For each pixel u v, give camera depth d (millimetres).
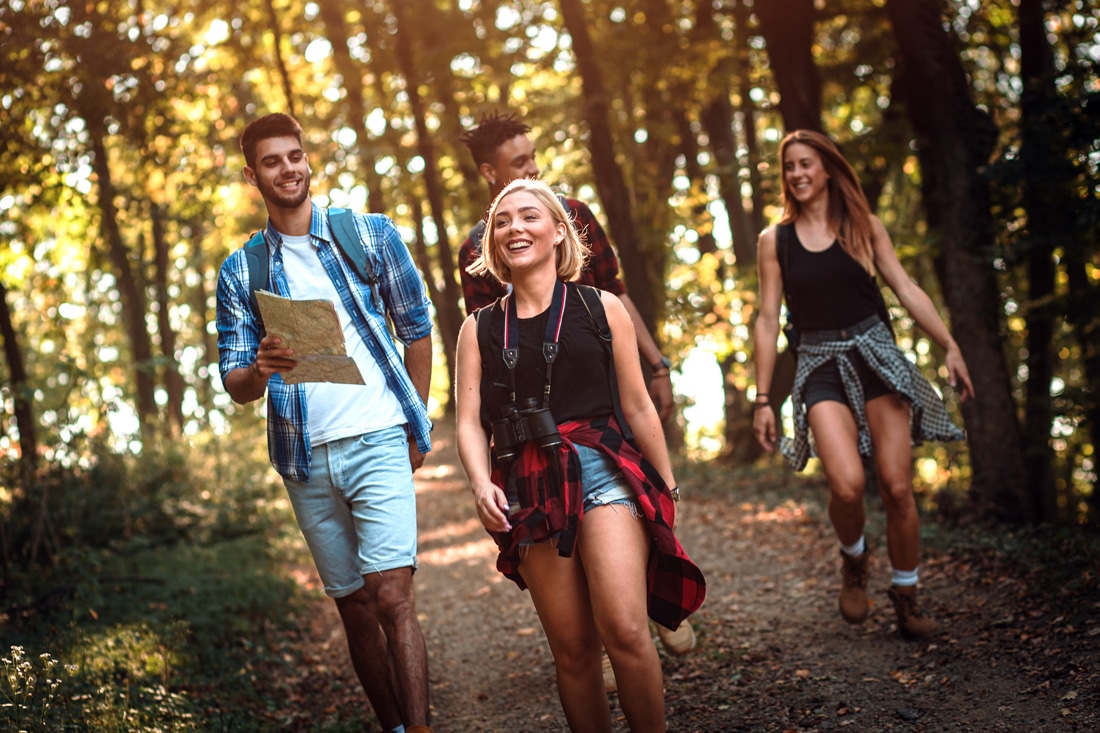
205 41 14555
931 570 5551
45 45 9133
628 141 15320
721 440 21625
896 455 4410
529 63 15414
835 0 13234
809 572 6113
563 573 3109
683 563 3078
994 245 8516
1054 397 11758
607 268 4492
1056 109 7961
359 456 3623
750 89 15422
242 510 9211
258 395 3551
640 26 14234
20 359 8641
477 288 4258
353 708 4875
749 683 4207
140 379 15703
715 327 14172
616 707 4148
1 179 9609
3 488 7457
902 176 15648
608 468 3123
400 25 14555
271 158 3617
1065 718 3305
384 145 15133
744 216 15367
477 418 3219
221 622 6062
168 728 4133
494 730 4250
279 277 3674
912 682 3908
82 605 5941
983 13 13125
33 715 3805
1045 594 4488
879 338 4500
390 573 3576
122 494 8812
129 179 13961
